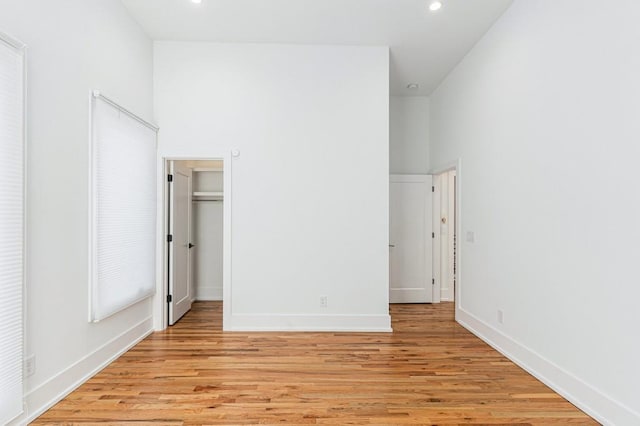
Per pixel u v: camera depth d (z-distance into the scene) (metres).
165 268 3.95
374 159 3.94
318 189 3.92
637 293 1.94
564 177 2.49
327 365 2.95
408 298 5.27
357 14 3.33
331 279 3.92
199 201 5.34
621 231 2.04
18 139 1.99
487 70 3.59
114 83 3.06
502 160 3.30
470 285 3.94
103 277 2.82
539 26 2.77
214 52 3.88
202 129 3.87
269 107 3.91
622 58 2.04
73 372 2.51
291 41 3.86
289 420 2.15
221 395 2.44
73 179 2.52
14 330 1.97
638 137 1.94
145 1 3.14
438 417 2.20
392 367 2.92
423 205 5.31
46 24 2.25
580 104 2.35
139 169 3.44
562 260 2.51
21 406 2.01
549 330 2.63
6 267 1.92
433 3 3.16
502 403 2.37
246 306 3.89
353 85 3.94
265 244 3.90
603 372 2.15
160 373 2.78
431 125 5.28
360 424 2.11
